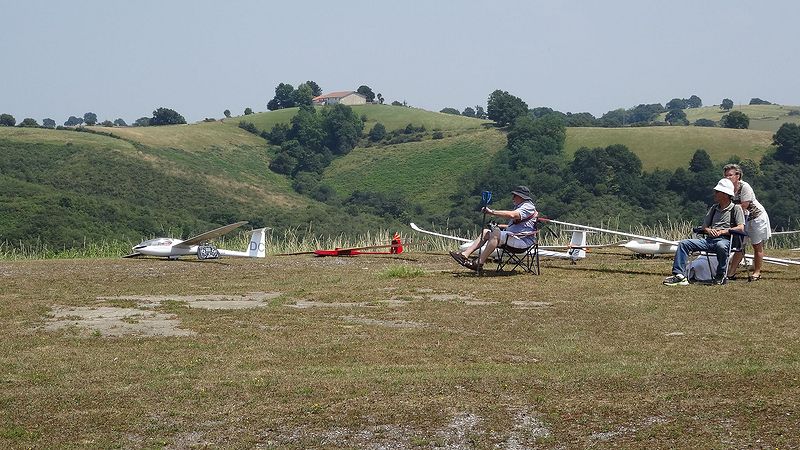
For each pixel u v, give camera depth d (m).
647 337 8.35
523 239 13.33
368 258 17.23
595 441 5.35
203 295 11.77
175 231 54.47
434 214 77.44
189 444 5.50
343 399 6.27
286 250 21.48
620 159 67.38
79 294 11.87
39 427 5.82
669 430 5.45
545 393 6.29
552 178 70.62
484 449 5.31
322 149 114.12
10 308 10.54
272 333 8.85
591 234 21.48
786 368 6.81
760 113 136.38
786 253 17.06
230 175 98.12
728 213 11.81
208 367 7.39
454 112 180.38
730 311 9.66
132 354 7.90
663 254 16.50
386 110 138.12
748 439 5.24
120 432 5.72
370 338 8.55
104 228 50.66
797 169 66.44
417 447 5.38
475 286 12.11
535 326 9.05
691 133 81.75
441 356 7.71
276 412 6.04
